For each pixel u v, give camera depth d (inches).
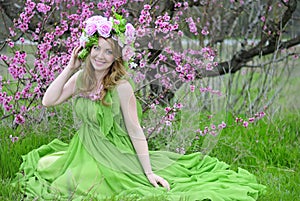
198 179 156.9
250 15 247.6
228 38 257.8
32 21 211.3
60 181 149.8
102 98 150.1
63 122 193.5
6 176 163.2
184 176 160.7
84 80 150.4
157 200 139.7
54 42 185.8
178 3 200.2
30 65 197.5
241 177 162.6
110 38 146.6
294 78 285.4
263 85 237.5
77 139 155.9
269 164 195.0
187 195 143.1
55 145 169.9
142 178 152.9
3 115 197.0
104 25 145.9
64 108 196.5
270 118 225.3
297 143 209.2
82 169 150.6
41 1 187.6
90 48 149.4
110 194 148.6
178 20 209.6
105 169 150.4
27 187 150.6
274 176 179.2
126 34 148.3
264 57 253.1
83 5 198.1
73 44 185.2
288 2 228.2
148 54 168.1
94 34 147.0
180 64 169.0
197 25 232.1
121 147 152.2
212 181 157.8
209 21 251.1
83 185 148.3
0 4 211.0
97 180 149.1
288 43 241.8
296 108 263.6
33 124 192.4
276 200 158.1
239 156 193.2
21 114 185.8
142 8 213.0
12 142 179.5
